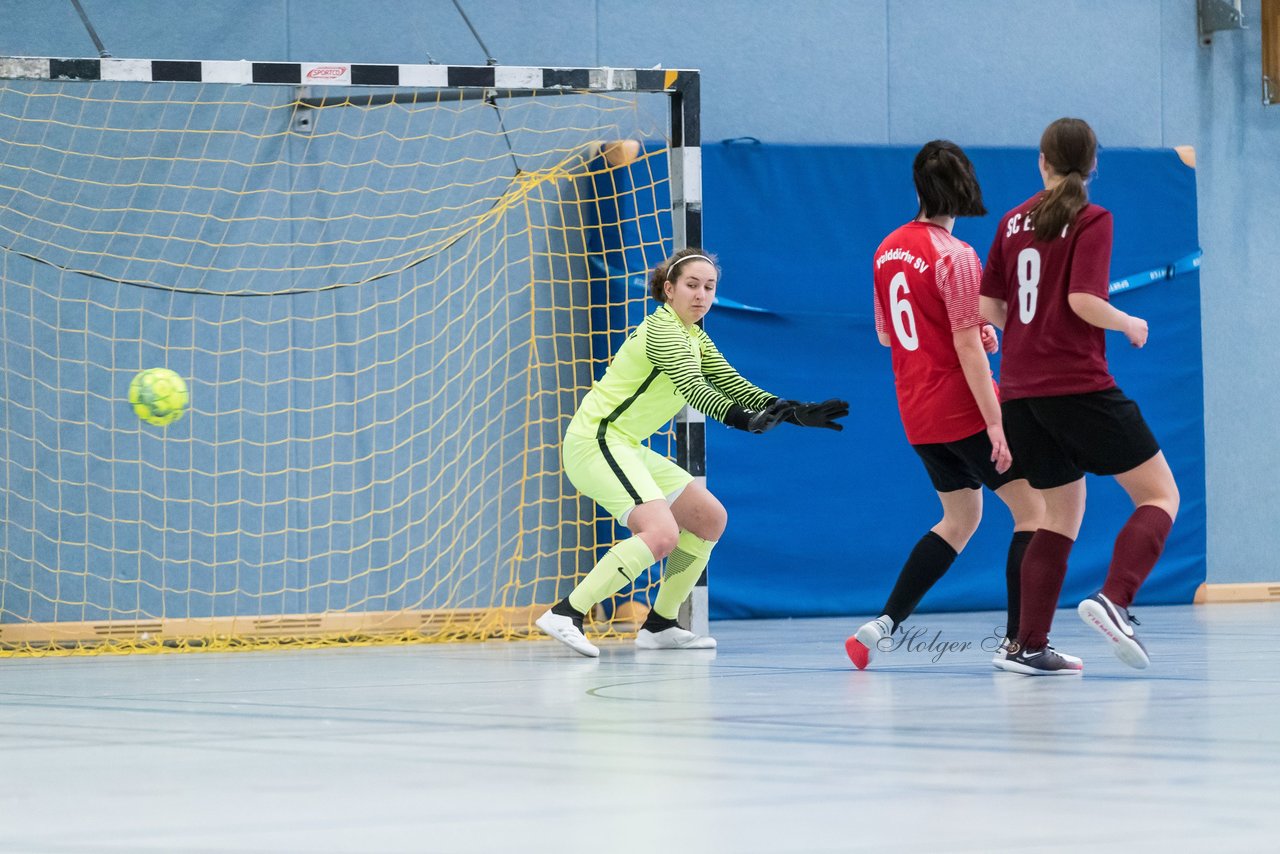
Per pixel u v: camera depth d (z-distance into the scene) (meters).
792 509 23.38
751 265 23.28
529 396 22.86
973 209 13.52
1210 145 26.47
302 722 9.67
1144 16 26.25
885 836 5.47
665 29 23.92
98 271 21.33
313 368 22.05
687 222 18.45
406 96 22.55
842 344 23.64
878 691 11.41
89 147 21.41
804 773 7.09
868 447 23.73
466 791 6.62
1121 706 10.11
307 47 22.33
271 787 6.80
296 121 22.12
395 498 22.30
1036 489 12.86
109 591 21.23
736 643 18.03
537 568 22.75
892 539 23.80
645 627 17.33
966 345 12.90
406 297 22.44
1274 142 26.69
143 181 21.56
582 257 23.22
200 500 21.59
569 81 18.08
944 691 11.35
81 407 21.22
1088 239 12.03
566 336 23.06
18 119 21.16
